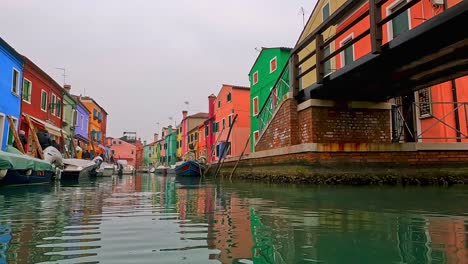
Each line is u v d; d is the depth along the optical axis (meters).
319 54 8.32
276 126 11.17
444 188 7.45
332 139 9.03
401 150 8.64
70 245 2.70
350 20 12.88
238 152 28.11
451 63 6.78
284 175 9.96
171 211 4.76
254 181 13.02
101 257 2.34
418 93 10.38
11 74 15.47
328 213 4.18
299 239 2.82
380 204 4.96
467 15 4.77
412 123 10.51
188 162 25.17
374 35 6.25
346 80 7.80
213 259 2.27
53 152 14.44
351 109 9.27
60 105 22.64
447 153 8.66
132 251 2.50
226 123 30.19
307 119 9.23
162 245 2.67
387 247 2.54
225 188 9.87
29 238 2.99
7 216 4.36
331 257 2.28
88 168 17.20
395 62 6.69
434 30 5.24
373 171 8.49
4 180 10.28
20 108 16.52
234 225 3.51
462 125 9.47
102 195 7.83
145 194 8.05
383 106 9.46
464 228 3.20
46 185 11.80
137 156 78.12
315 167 8.50
